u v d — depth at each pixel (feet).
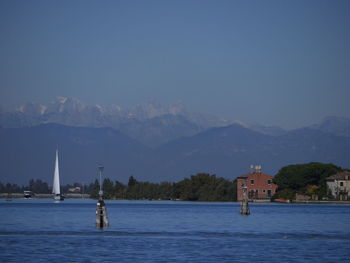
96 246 651.25
